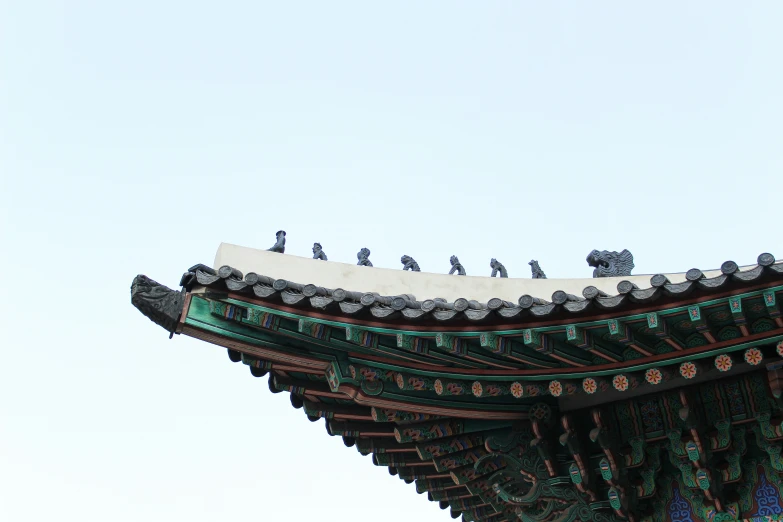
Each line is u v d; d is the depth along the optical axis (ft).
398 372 30.32
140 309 29.53
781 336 25.64
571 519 31.53
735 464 29.58
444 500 36.32
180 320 29.50
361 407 33.71
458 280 36.42
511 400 32.09
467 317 26.84
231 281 28.81
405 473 35.50
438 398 31.40
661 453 31.17
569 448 31.01
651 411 30.99
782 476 28.94
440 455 33.27
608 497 30.96
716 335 26.45
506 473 32.65
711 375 29.89
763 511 29.17
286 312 28.66
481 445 32.99
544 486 31.83
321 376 32.19
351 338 28.27
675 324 25.93
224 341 30.19
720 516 29.71
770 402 28.96
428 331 27.71
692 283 24.26
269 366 31.73
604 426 30.94
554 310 25.88
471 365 29.50
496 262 38.86
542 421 31.81
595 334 26.66
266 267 32.91
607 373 28.30
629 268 37.14
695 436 29.40
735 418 29.60
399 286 35.12
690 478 29.96
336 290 28.02
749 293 23.99
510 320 26.61
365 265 35.45
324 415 33.91
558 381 29.17
